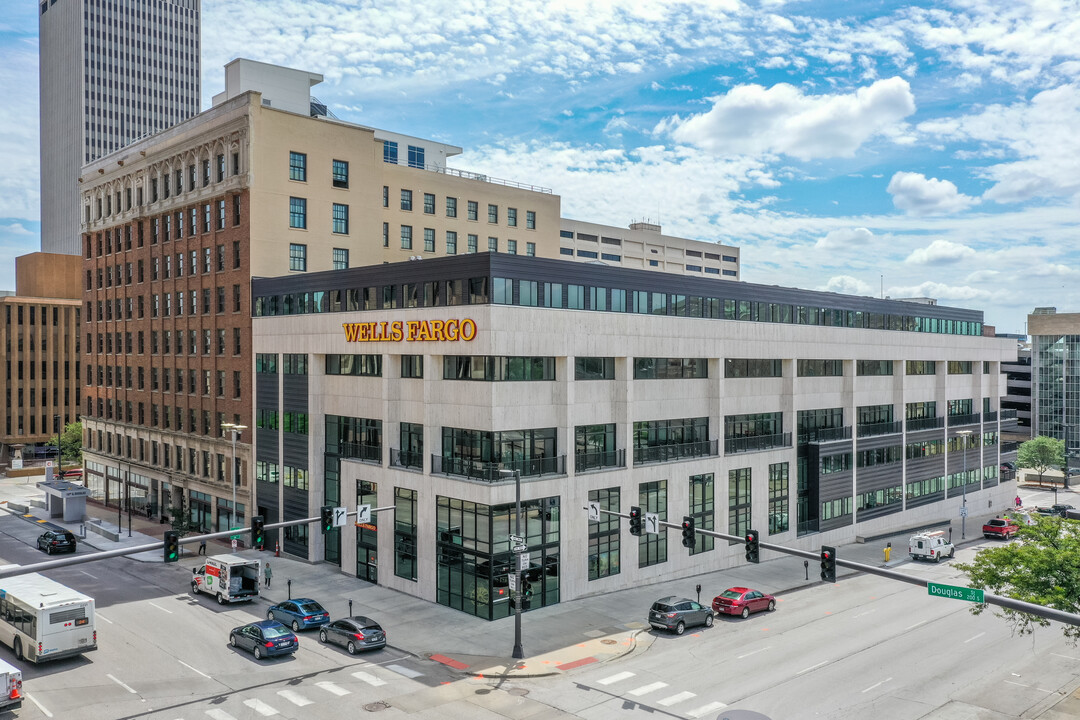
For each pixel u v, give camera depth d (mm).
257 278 60375
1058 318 131500
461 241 75875
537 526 43625
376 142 68438
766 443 58312
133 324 77312
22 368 110000
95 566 55062
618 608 44062
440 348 45062
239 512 62594
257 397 60656
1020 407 149500
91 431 85438
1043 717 29938
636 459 49438
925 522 72625
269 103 67375
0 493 89812
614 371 48781
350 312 51750
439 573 44906
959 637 40312
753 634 40188
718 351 54312
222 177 63750
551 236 84750
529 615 42500
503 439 42812
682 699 31094
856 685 33000
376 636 36844
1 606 36688
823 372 63656
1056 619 21156
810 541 61000
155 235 73938
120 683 32531
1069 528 36750
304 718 29016
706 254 139875
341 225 65688
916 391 73562
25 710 29547
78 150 199875
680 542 51625
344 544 52312
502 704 30516
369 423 51656
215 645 37625
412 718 29125
